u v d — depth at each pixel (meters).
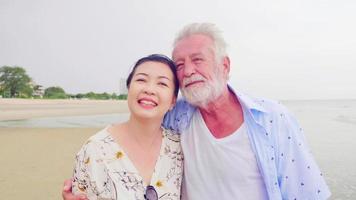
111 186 2.20
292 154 2.43
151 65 2.31
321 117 37.91
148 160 2.37
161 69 2.32
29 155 11.17
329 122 29.67
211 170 2.46
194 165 2.52
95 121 28.47
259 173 2.42
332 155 12.41
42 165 9.63
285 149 2.43
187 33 2.53
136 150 2.35
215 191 2.46
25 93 84.56
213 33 2.49
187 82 2.43
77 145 13.48
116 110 48.88
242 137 2.45
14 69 82.31
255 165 2.42
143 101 2.24
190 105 2.64
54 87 94.50
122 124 2.44
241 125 2.48
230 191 2.43
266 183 2.37
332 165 10.57
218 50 2.46
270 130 2.44
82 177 2.24
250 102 2.47
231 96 2.59
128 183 2.23
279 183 2.47
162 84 2.31
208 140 2.48
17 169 9.12
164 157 2.45
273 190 2.38
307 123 28.48
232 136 2.45
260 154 2.39
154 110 2.26
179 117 2.68
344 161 11.20
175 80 2.43
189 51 2.44
